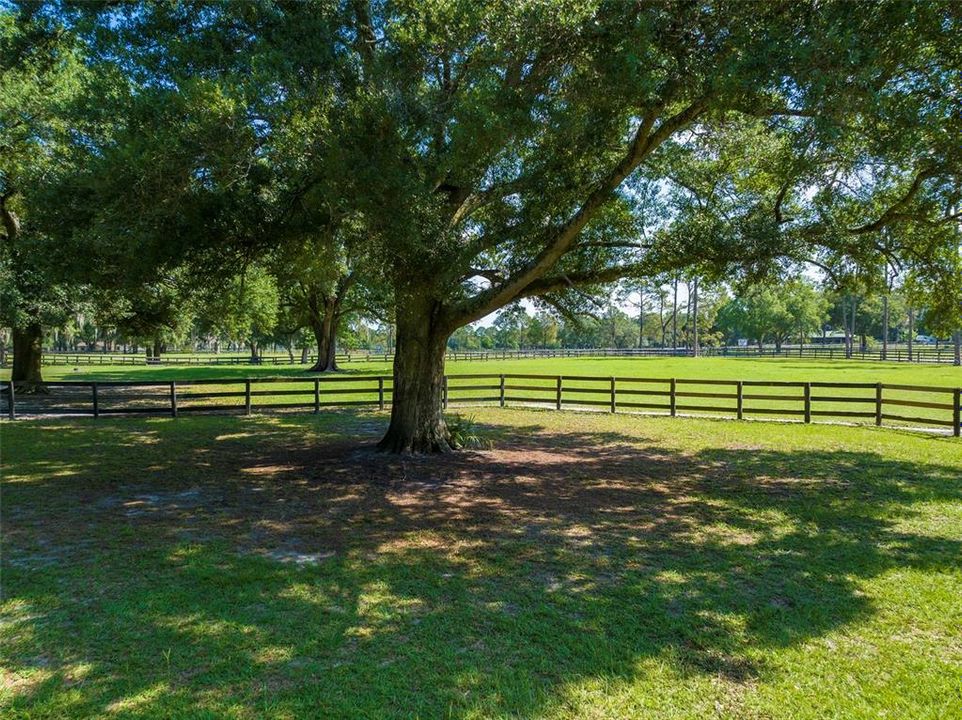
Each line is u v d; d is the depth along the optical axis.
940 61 6.32
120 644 3.96
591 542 6.12
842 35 5.45
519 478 9.02
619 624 4.29
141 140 6.06
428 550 5.84
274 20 7.58
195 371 39.00
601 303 11.39
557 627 4.23
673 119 7.55
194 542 6.03
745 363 46.97
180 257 8.33
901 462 10.34
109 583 4.97
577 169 8.43
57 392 24.20
